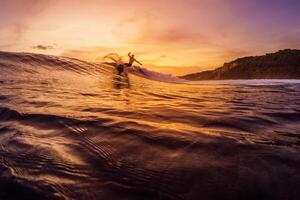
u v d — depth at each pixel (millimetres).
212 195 1784
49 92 7156
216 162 2285
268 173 2088
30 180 1928
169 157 2389
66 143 2756
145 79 17359
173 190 1841
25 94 6406
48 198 1710
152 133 3082
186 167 2180
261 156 2438
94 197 1737
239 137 3053
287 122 4105
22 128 3332
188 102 6410
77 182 1920
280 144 2834
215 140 2871
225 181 1955
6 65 13008
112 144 2727
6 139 2869
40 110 4363
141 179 1982
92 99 6188
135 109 4840
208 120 4062
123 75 16781
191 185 1904
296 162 2307
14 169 2105
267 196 1777
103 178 1991
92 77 13984
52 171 2088
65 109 4562
